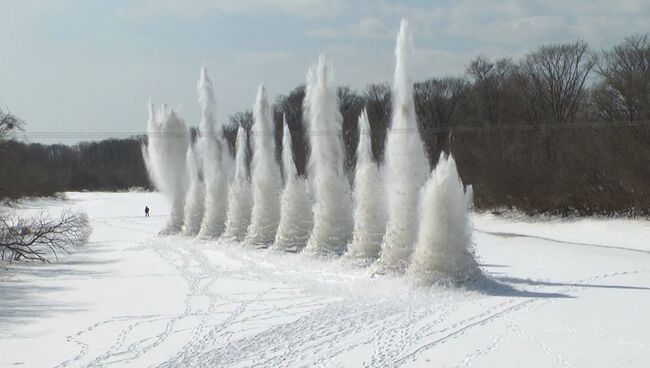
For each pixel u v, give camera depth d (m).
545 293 23.45
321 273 27.75
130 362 16.03
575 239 47.78
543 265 31.91
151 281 28.61
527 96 73.19
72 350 17.23
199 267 32.44
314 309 21.59
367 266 27.33
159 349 17.23
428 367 15.17
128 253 39.81
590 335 17.64
